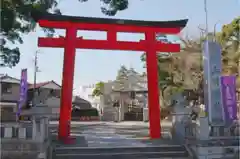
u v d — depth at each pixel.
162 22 18.25
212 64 15.70
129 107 49.78
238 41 32.03
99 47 17.62
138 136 19.11
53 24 17.30
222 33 32.41
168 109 34.81
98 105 58.59
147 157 13.34
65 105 16.88
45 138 13.35
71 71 17.16
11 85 44.31
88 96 66.25
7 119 30.92
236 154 13.48
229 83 15.21
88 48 17.55
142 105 49.12
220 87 15.31
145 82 48.91
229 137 13.91
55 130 24.11
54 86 52.09
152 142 15.65
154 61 18.06
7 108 42.78
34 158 12.20
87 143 15.29
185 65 32.78
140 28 18.17
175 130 16.20
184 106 16.30
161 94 35.34
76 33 17.61
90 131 24.45
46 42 17.20
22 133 12.42
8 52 19.72
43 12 16.80
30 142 12.29
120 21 17.72
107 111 50.03
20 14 17.69
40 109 21.66
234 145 13.65
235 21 31.92
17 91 44.84
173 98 17.02
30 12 17.17
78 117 51.28
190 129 14.80
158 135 17.59
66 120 16.75
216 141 13.62
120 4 17.11
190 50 32.59
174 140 16.16
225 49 31.86
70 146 14.16
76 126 32.47
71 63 17.20
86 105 60.06
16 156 12.23
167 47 18.28
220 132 14.09
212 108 15.19
